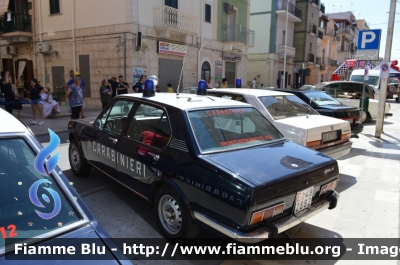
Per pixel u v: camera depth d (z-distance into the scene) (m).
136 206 4.43
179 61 17.27
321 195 3.56
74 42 16.41
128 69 14.69
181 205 3.27
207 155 3.22
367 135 9.99
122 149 4.13
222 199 2.84
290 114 6.05
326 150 5.35
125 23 14.44
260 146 3.72
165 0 15.98
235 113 4.02
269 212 2.86
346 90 13.21
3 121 2.20
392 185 5.56
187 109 3.63
